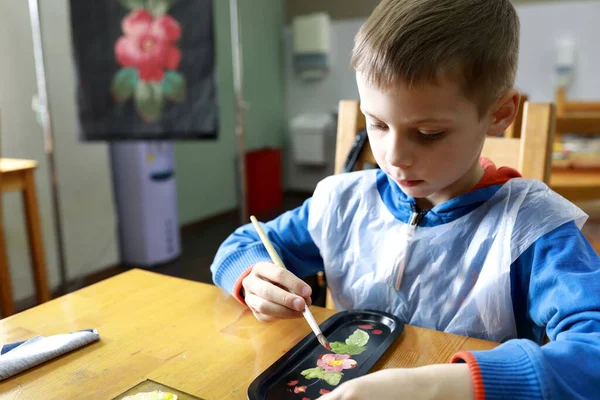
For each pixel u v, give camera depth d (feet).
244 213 8.32
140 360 1.94
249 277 2.31
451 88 1.82
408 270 2.48
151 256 9.57
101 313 2.35
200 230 12.00
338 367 1.86
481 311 2.32
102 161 9.27
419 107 1.83
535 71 12.12
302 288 2.14
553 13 11.70
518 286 2.27
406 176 1.99
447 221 2.41
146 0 6.85
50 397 1.73
